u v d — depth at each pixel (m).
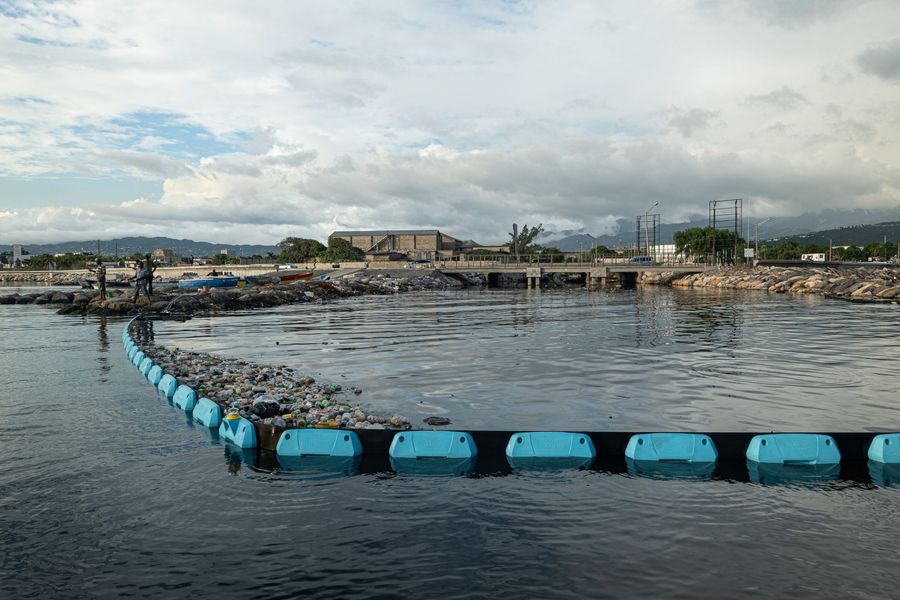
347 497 11.00
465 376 23.11
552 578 8.07
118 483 11.66
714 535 9.39
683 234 190.50
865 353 28.72
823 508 10.51
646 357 27.89
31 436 14.84
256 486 11.54
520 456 13.13
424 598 7.60
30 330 41.59
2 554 8.80
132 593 7.75
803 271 114.38
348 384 21.44
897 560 8.60
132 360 26.98
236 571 8.30
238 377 21.25
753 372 23.77
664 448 13.12
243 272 140.38
